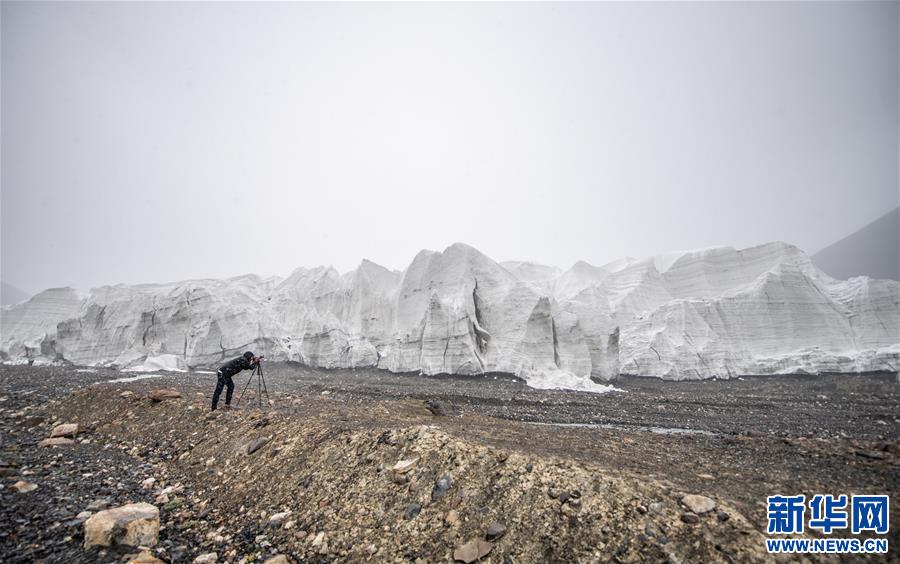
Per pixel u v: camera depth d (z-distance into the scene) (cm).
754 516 768
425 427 1144
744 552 682
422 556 788
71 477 1110
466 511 860
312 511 945
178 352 4722
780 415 2383
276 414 1506
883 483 973
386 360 4494
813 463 1182
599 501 820
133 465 1269
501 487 894
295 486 1045
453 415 2059
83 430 1614
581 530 771
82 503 955
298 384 3162
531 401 2709
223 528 923
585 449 1272
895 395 3081
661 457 1229
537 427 1772
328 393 2742
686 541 717
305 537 871
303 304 5494
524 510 832
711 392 3366
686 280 5603
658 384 3878
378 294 5144
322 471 1068
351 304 5281
